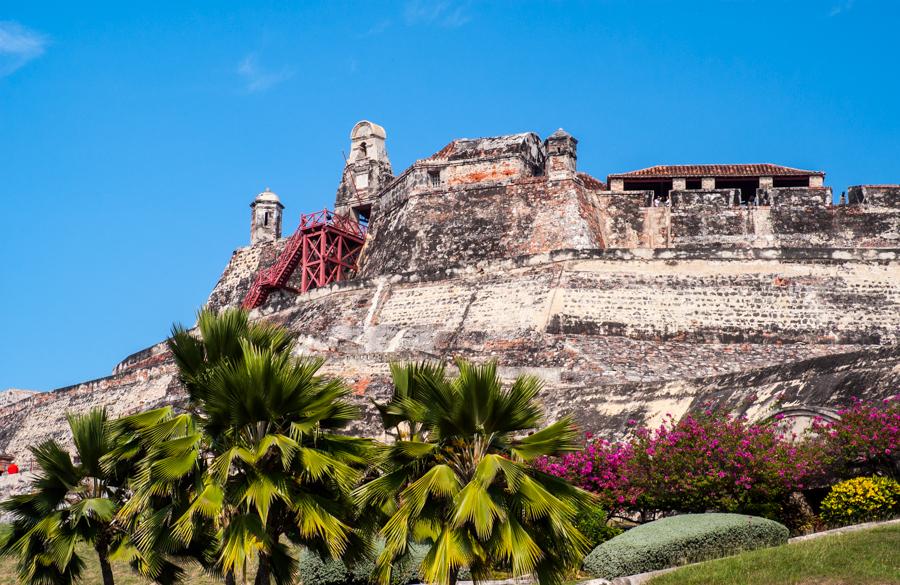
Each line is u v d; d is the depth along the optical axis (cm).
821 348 3891
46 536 1989
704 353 3906
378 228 5531
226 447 1873
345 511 1844
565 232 4853
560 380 3747
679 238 5016
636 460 2369
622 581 1869
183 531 1772
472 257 4988
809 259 4138
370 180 5919
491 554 1698
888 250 4122
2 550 2048
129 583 2384
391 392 3378
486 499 1678
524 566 1673
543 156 5506
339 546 1783
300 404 1841
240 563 1748
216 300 6231
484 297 4338
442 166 5306
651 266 4212
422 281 4556
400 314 4456
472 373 1738
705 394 2884
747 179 5216
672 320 4034
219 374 1820
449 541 1695
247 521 1789
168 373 4747
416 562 2100
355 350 3978
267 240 6419
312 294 4850
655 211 5072
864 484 2166
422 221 5203
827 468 2280
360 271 5466
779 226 4962
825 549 1852
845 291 4038
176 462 1812
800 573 1747
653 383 3064
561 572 1761
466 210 5147
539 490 1714
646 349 3934
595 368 3797
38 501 2023
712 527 1997
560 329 4044
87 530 1989
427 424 1798
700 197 5062
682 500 2305
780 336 3947
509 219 5028
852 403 2448
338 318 4569
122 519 1902
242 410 1816
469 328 4225
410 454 1761
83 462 2025
